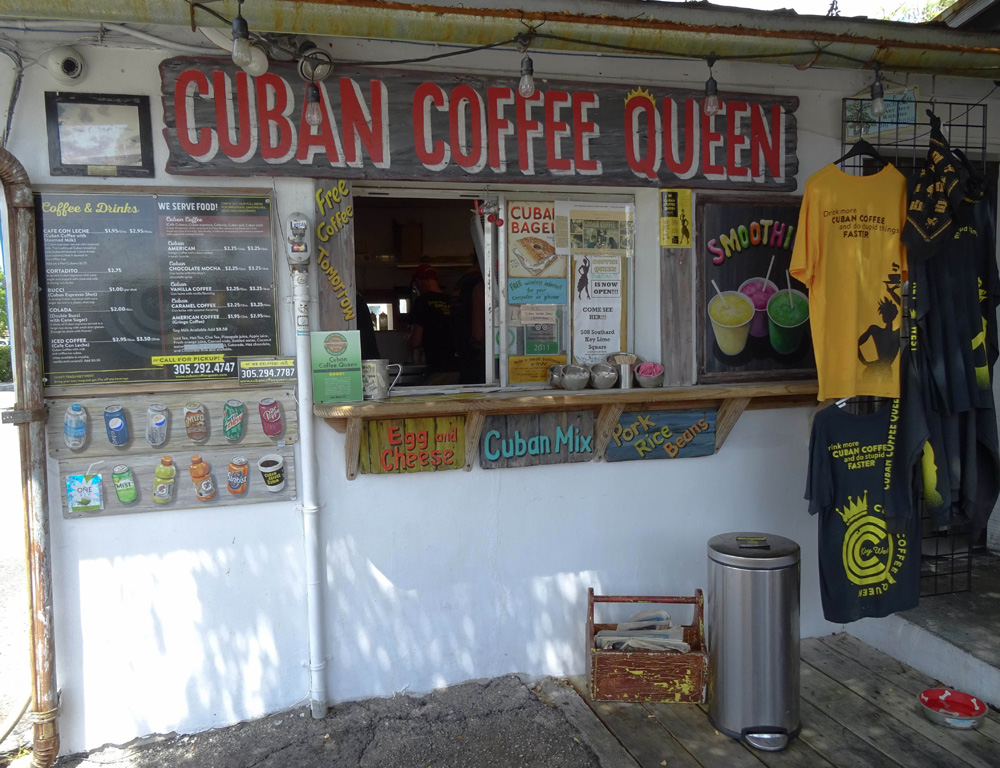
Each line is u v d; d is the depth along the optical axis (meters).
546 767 2.76
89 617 2.89
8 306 2.69
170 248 2.84
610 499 3.47
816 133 3.62
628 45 2.83
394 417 3.09
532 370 3.52
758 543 3.01
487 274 3.42
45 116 2.71
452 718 3.09
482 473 3.28
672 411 3.45
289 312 3.00
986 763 2.74
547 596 3.42
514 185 3.30
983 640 3.28
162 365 2.87
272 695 3.11
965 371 3.23
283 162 2.91
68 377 2.78
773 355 3.62
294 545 3.09
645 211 3.51
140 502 2.89
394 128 3.02
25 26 2.62
